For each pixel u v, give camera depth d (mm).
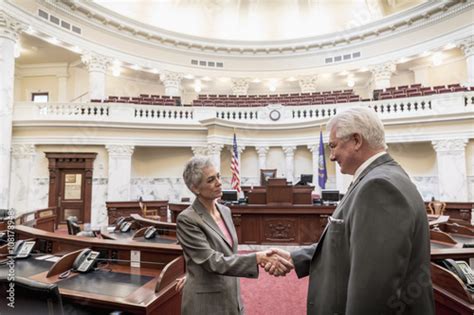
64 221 9172
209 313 1438
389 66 12766
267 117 9891
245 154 10258
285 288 3754
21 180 8836
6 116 8602
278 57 14609
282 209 5816
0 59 8781
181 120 9734
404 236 896
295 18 16062
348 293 932
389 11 13961
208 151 9367
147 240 3781
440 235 3516
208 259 1403
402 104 8523
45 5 10320
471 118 7457
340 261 1089
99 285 2012
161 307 1858
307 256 1396
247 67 14711
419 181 8633
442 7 11117
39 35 10367
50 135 8984
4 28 8914
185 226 1520
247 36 16297
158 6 14891
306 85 14336
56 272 2215
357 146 1163
